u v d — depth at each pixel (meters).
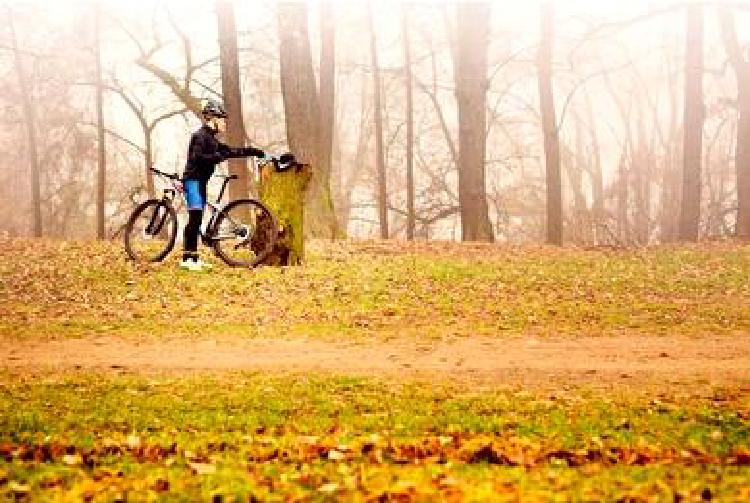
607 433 5.73
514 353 9.02
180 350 9.18
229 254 14.88
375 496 4.14
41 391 7.11
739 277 14.46
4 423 5.93
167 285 12.54
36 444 5.34
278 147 36.16
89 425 5.93
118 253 15.04
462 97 24.14
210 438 5.57
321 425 5.98
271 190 14.03
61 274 13.26
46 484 4.45
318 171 19.97
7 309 11.27
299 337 9.89
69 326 10.37
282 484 4.45
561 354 8.97
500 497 4.08
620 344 9.49
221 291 12.26
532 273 14.43
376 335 10.01
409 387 7.38
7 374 7.93
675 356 8.84
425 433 5.75
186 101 26.72
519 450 5.21
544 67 27.89
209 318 10.89
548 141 27.33
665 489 4.17
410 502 4.05
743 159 26.75
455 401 6.79
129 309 11.30
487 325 10.61
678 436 5.66
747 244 20.31
